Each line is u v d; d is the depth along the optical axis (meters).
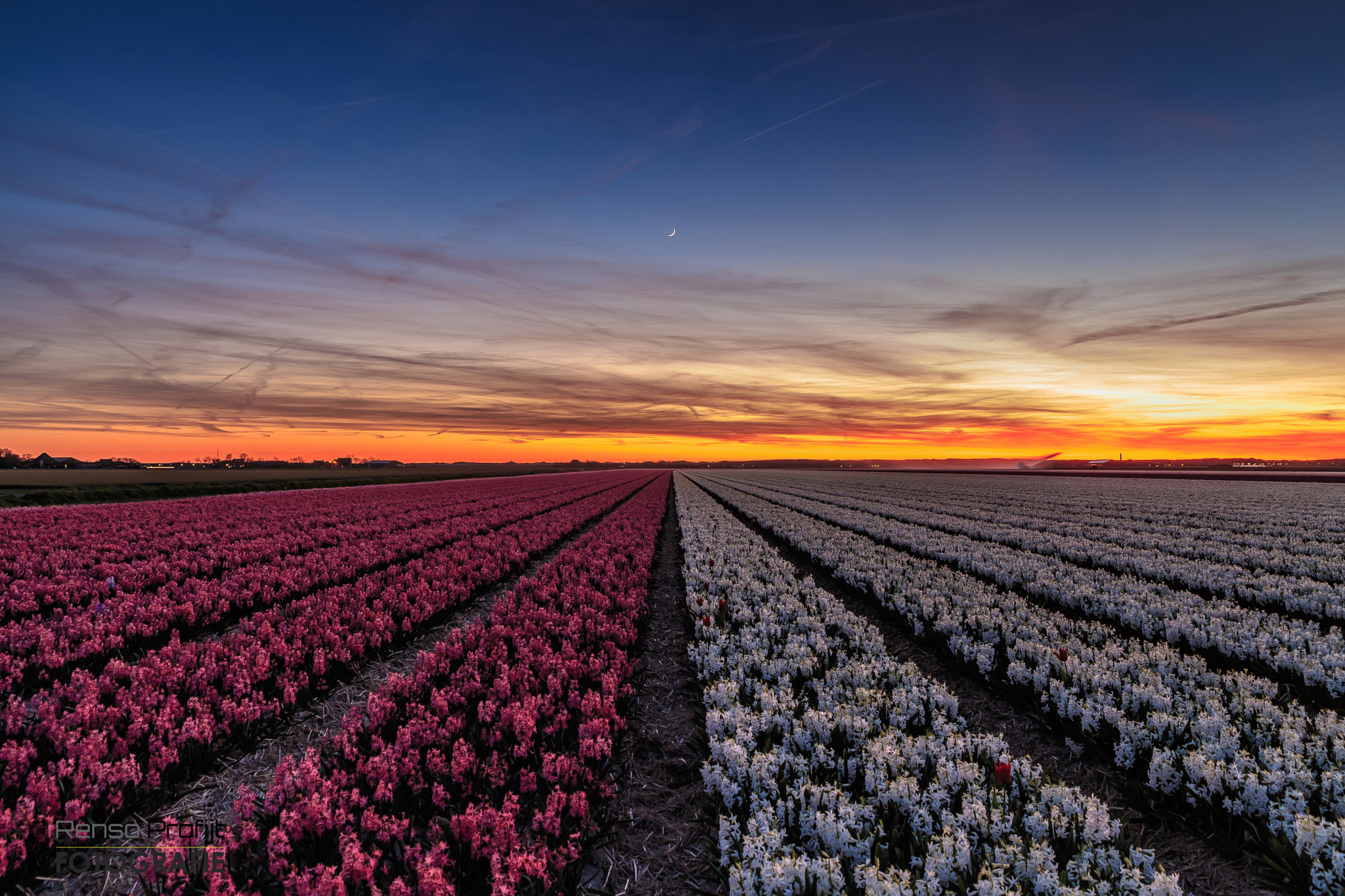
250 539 17.06
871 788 4.53
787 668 7.18
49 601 9.45
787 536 19.11
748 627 8.88
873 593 11.50
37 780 4.40
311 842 3.97
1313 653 7.47
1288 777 4.43
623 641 8.43
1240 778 4.41
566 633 8.44
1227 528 20.66
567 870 4.02
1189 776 4.71
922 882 3.41
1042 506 30.59
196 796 4.82
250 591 10.23
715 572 12.98
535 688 6.64
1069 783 5.19
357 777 4.72
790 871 3.51
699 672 7.34
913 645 9.02
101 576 11.48
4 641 7.23
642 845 4.43
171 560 12.95
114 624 7.98
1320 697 6.51
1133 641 8.01
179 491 36.91
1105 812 3.89
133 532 17.25
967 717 6.52
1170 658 7.29
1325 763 4.75
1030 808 4.11
